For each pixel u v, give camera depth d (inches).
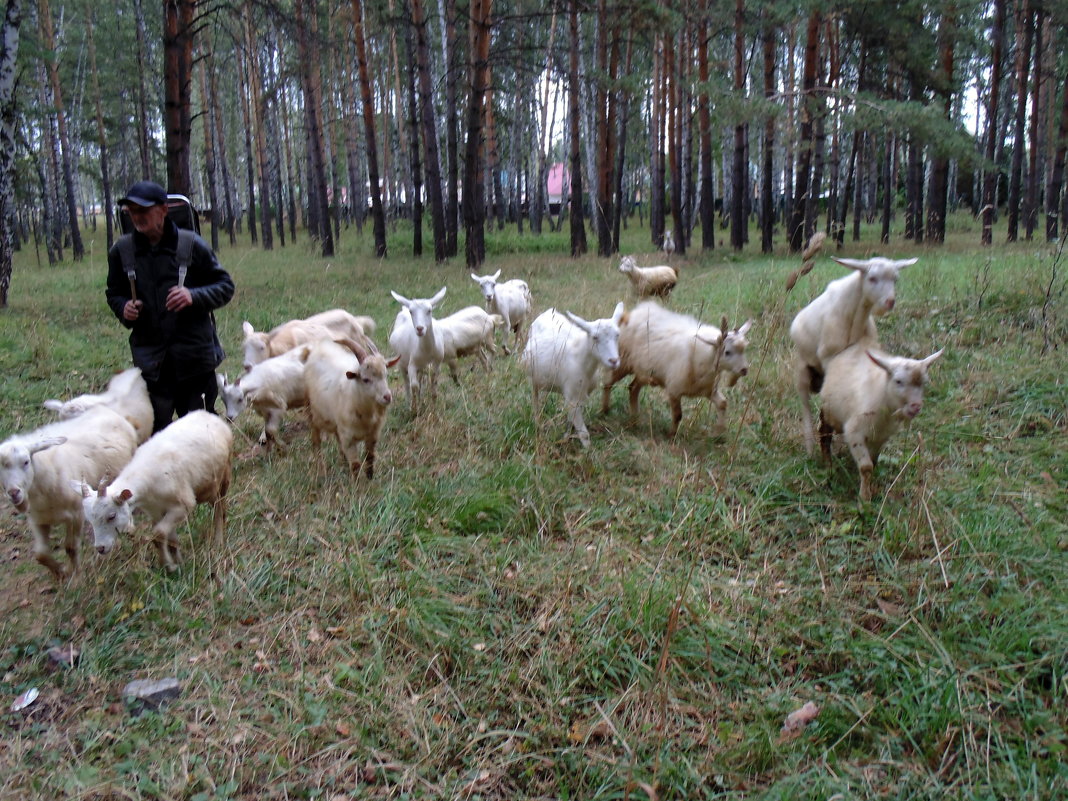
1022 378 254.8
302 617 161.8
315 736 130.2
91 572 179.3
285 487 222.5
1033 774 113.4
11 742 132.0
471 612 158.6
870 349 211.0
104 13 1477.6
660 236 1005.8
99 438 197.9
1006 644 140.3
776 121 759.7
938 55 865.5
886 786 117.6
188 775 122.3
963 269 454.6
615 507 204.4
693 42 1006.4
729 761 122.6
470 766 124.0
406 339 303.4
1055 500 188.2
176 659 149.9
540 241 1131.9
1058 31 1058.1
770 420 253.1
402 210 1900.8
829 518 194.2
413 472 227.8
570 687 138.9
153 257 206.7
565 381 249.8
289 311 489.4
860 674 139.9
